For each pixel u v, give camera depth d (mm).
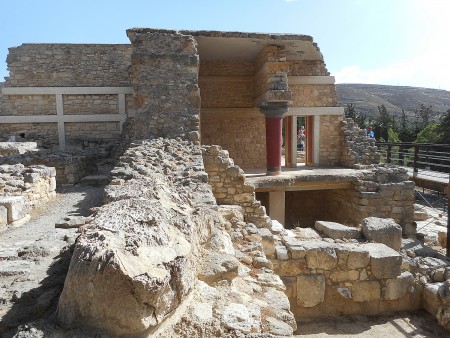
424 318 5656
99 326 1874
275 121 11594
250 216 8273
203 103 14383
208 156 8367
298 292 5484
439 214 12672
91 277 1844
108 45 13859
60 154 10078
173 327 2191
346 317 5617
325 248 5543
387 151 14734
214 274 3029
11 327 2070
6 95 13297
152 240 2195
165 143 8680
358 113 43375
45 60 13594
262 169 13633
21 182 6277
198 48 12219
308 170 12445
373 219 7020
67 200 7363
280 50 11641
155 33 10102
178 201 3820
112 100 13875
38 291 2494
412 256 7121
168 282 2020
